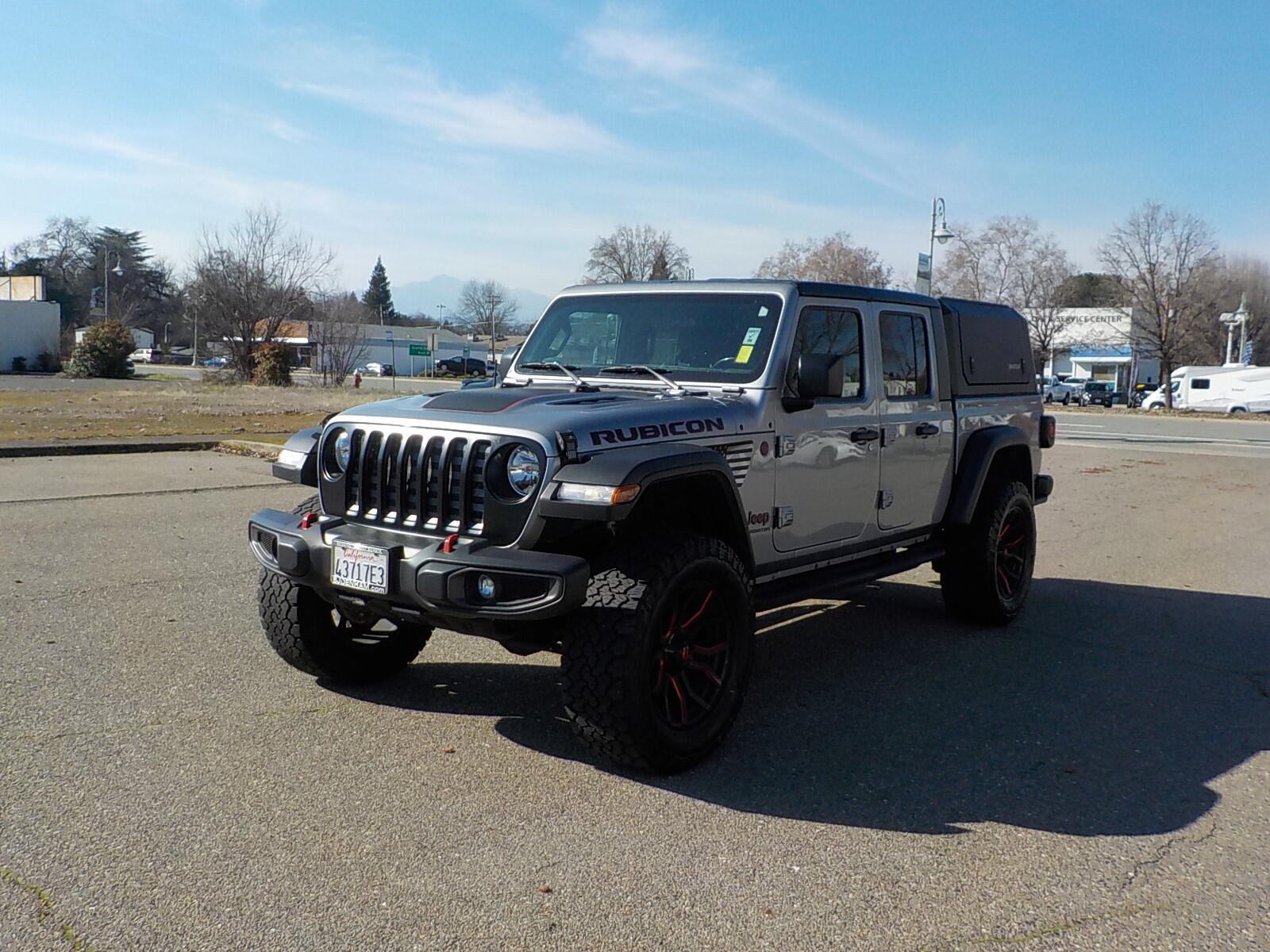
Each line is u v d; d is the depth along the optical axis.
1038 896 3.33
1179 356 51.00
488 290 78.12
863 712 5.07
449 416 4.22
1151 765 4.48
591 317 5.61
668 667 4.16
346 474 4.43
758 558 4.94
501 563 3.81
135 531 8.81
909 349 6.02
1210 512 12.69
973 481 6.36
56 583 6.94
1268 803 4.11
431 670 5.46
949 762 4.45
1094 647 6.37
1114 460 19.22
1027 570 7.02
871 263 43.34
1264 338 68.12
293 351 44.50
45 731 4.40
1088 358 72.12
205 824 3.61
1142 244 46.00
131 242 114.00
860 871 3.45
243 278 42.41
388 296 144.00
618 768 4.22
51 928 2.94
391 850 3.47
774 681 5.55
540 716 4.82
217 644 5.72
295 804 3.80
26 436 15.96
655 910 3.16
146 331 104.38
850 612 7.20
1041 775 4.33
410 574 3.99
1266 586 8.37
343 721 4.66
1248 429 31.14
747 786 4.12
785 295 5.12
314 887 3.22
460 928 3.02
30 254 110.69
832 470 5.31
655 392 4.93
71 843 3.44
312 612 4.81
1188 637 6.68
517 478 3.97
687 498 4.46
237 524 9.24
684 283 5.46
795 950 2.97
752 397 4.86
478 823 3.71
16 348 55.62
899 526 5.96
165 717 4.62
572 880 3.32
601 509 3.76
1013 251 48.47
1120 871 3.51
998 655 6.14
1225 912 3.26
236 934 2.95
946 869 3.49
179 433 17.22
